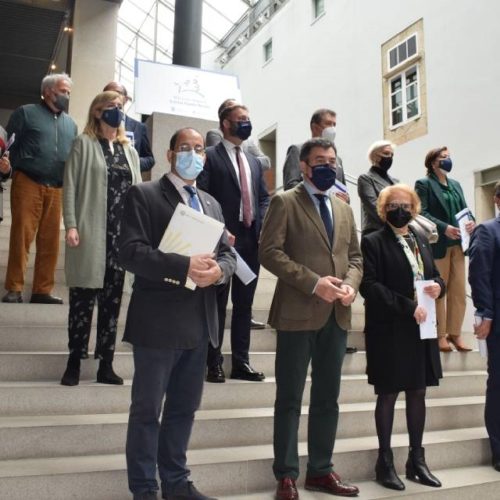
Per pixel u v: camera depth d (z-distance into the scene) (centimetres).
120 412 296
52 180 379
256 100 1499
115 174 319
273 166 1459
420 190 445
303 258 252
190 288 207
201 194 251
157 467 237
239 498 249
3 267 416
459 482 282
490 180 745
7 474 222
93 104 323
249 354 371
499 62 733
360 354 409
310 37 1244
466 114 784
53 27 1028
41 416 279
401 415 341
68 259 301
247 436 292
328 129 361
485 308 312
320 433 256
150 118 561
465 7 797
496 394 315
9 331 339
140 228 219
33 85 1324
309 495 250
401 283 280
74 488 227
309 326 245
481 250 317
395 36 954
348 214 273
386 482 268
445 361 439
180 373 226
